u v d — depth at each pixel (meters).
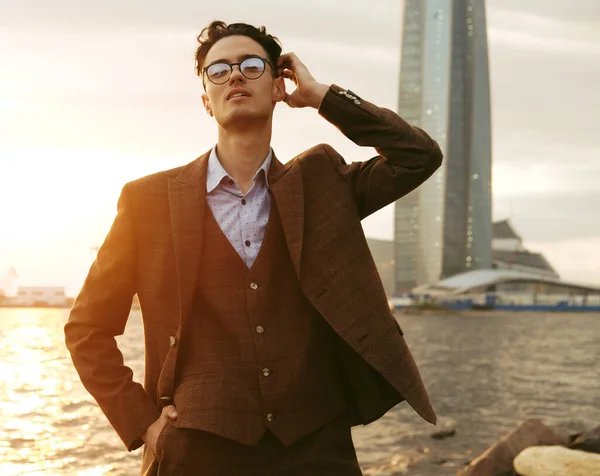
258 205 2.66
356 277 2.62
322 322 2.63
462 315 187.88
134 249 2.68
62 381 31.08
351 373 2.65
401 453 15.09
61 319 153.00
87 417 20.11
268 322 2.56
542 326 124.69
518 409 25.36
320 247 2.63
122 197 2.72
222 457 2.48
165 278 2.62
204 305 2.59
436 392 30.83
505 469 9.30
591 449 9.41
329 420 2.58
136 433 2.54
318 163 2.78
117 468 13.56
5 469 13.42
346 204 2.71
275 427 2.49
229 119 2.64
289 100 2.84
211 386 2.50
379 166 2.74
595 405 26.67
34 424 18.78
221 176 2.66
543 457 8.84
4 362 41.56
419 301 194.62
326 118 2.80
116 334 2.72
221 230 2.62
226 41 2.69
